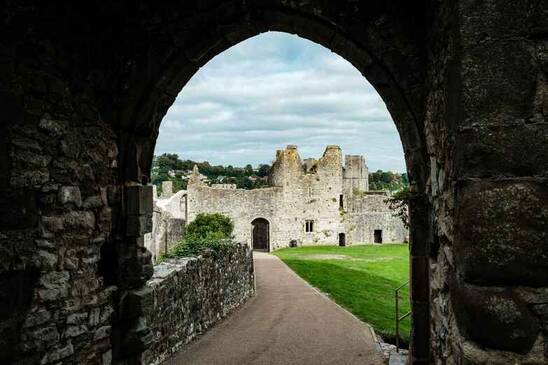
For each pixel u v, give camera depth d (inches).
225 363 277.7
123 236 181.5
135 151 184.4
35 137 139.5
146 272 187.9
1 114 126.2
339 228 1311.5
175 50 181.0
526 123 90.5
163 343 268.2
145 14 181.5
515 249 88.5
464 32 94.1
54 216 147.4
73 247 156.3
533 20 91.4
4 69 127.5
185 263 317.7
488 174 91.3
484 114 92.0
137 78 182.1
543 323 87.3
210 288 379.2
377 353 300.8
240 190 1195.3
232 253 458.0
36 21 139.3
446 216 130.4
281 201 1242.6
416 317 166.4
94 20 168.7
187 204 1141.1
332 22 172.1
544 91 90.4
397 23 170.4
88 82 165.9
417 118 169.0
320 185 1295.5
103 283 173.0
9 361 127.0
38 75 140.9
